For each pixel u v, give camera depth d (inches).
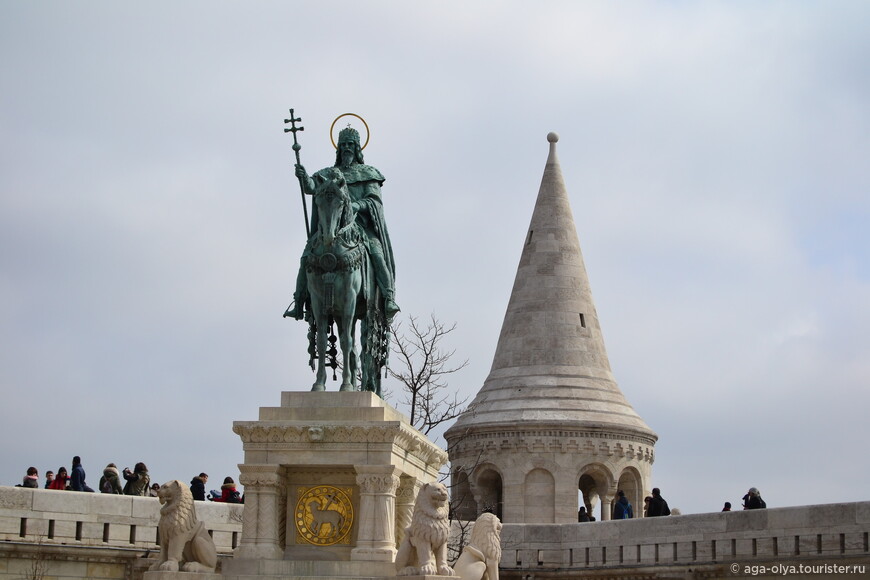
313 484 1212.5
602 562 2021.4
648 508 2054.6
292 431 1190.9
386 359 1304.1
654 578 1947.6
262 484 1192.2
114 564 1627.7
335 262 1233.4
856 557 1737.2
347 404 1207.6
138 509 1648.6
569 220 2869.1
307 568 1165.7
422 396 2086.6
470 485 2726.4
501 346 2832.2
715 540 1888.5
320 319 1238.9
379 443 1186.0
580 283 2834.6
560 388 2738.7
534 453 2682.1
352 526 1204.5
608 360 2834.6
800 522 1801.2
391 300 1289.4
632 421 2743.6
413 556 1139.9
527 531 2085.4
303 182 1275.8
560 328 2792.8
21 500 1587.1
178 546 1161.4
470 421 2743.6
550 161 2901.1
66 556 1599.4
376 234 1304.1
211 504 1674.5
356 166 1312.7
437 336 2130.9
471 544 1244.5
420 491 1149.7
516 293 2844.5
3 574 1568.7
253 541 1186.6
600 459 2696.9
